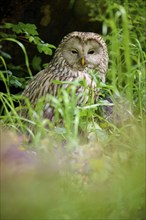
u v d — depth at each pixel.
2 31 15.55
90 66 13.41
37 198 6.11
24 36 15.48
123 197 6.77
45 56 16.30
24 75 16.06
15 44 15.67
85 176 7.29
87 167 7.32
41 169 6.41
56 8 16.00
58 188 6.80
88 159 7.35
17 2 15.51
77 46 13.34
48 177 6.38
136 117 10.97
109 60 13.95
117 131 9.82
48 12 15.96
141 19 15.64
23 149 7.46
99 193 6.73
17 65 15.99
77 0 16.12
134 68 10.55
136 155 7.80
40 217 6.08
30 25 13.77
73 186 7.19
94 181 7.08
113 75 9.49
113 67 9.51
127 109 10.81
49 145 8.12
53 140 8.84
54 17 16.09
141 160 7.51
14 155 6.66
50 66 13.59
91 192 6.80
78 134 10.41
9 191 6.13
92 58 13.42
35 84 13.23
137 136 8.72
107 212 6.65
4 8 15.51
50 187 6.35
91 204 6.59
